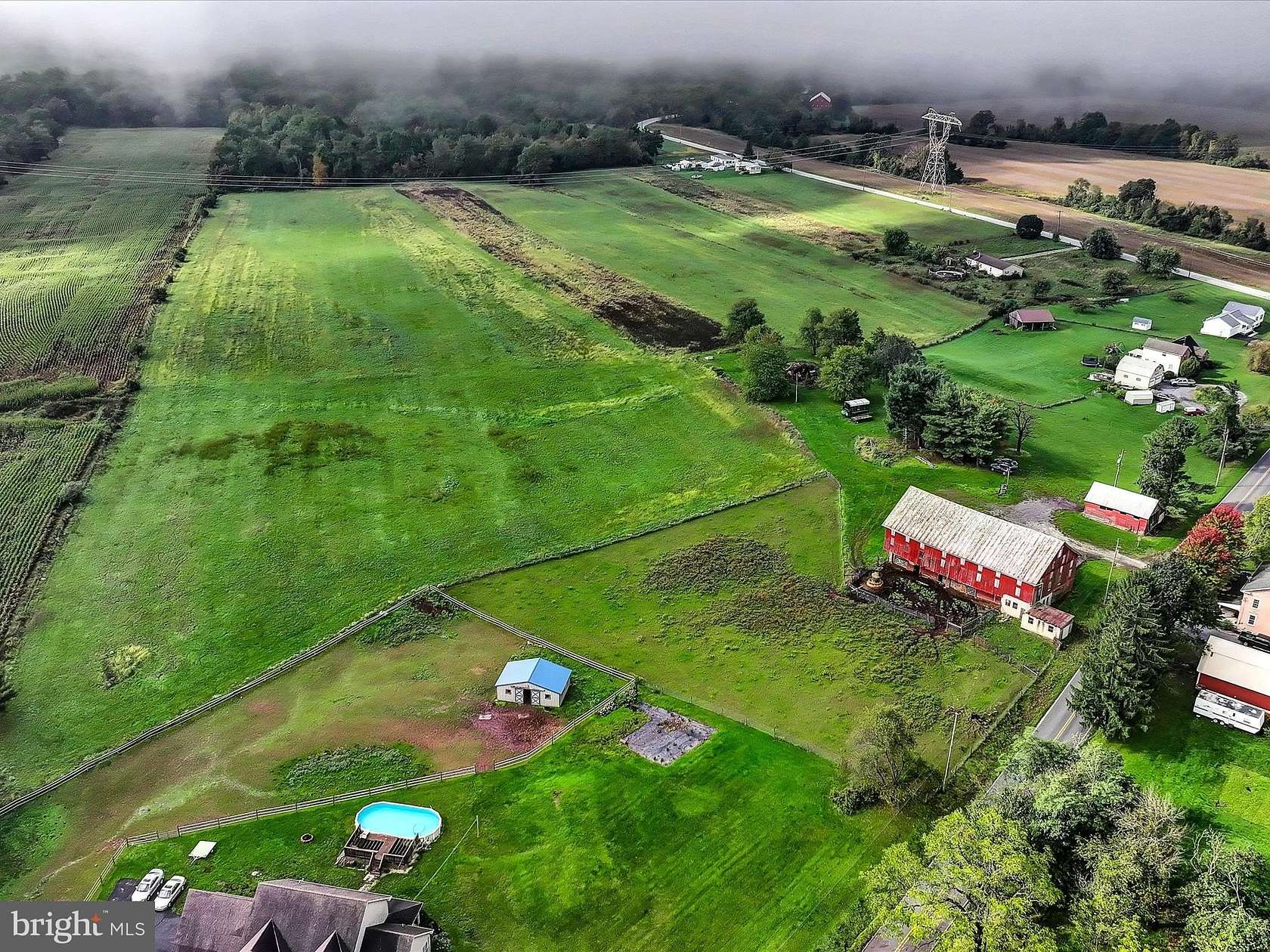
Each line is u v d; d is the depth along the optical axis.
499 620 83.88
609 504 102.75
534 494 104.56
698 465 110.50
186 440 115.31
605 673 76.62
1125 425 117.25
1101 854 51.72
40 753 69.56
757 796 63.22
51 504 100.81
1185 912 49.34
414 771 66.31
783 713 71.44
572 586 88.88
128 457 111.31
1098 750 58.59
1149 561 87.94
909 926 52.03
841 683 74.56
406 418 121.69
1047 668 75.31
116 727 72.00
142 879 57.16
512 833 60.53
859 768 62.03
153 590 88.00
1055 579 81.31
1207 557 80.50
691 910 55.00
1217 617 74.69
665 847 59.28
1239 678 66.94
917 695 72.69
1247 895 49.22
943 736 68.25
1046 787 55.12
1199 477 103.75
